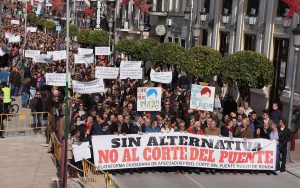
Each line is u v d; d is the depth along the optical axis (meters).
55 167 15.85
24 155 17.11
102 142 15.05
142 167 15.41
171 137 15.57
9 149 17.78
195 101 17.59
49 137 18.22
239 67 21.97
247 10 28.61
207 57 25.47
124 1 45.88
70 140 15.18
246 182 15.30
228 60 22.58
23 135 19.97
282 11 25.27
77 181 14.41
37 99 20.95
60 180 14.19
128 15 50.03
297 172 16.52
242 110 17.78
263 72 21.95
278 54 25.50
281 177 16.03
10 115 20.83
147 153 15.40
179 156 15.59
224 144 15.84
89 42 43.75
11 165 15.89
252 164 16.02
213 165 15.78
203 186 14.65
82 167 14.95
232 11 30.06
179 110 19.66
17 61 33.12
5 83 27.42
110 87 24.02
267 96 25.73
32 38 54.09
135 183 14.62
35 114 20.59
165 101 20.09
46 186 14.02
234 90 28.20
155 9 42.59
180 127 15.91
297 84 23.27
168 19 39.69
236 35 29.39
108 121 17.08
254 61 21.91
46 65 29.80
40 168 15.69
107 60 39.41
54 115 17.67
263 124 16.97
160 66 33.69
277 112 19.44
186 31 36.38
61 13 71.62
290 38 24.25
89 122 15.62
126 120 15.77
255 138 16.16
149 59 33.22
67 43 15.55
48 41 50.22
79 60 28.83
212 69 25.44
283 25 24.47
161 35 41.25
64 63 31.20
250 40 28.50
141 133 15.39
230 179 15.52
